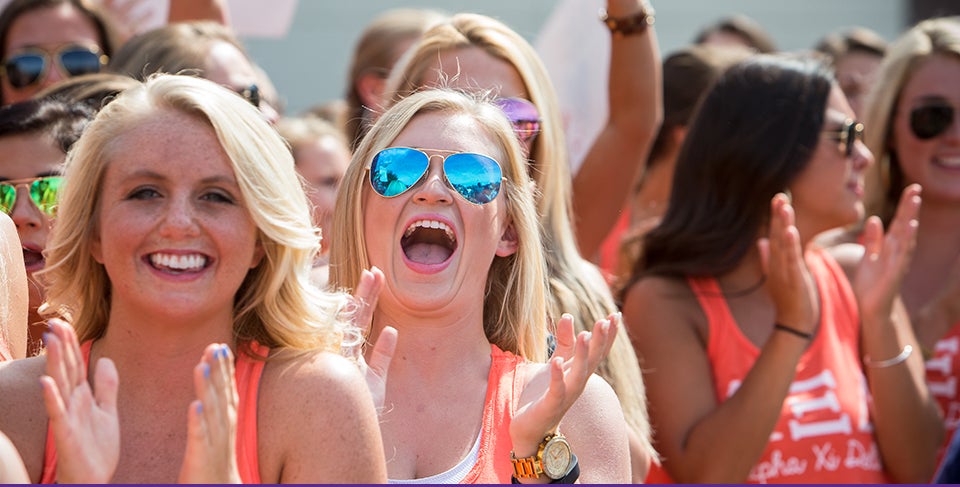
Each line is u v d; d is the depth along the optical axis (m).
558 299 11.05
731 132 13.00
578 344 7.98
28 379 7.75
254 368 7.82
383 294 9.17
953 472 9.46
